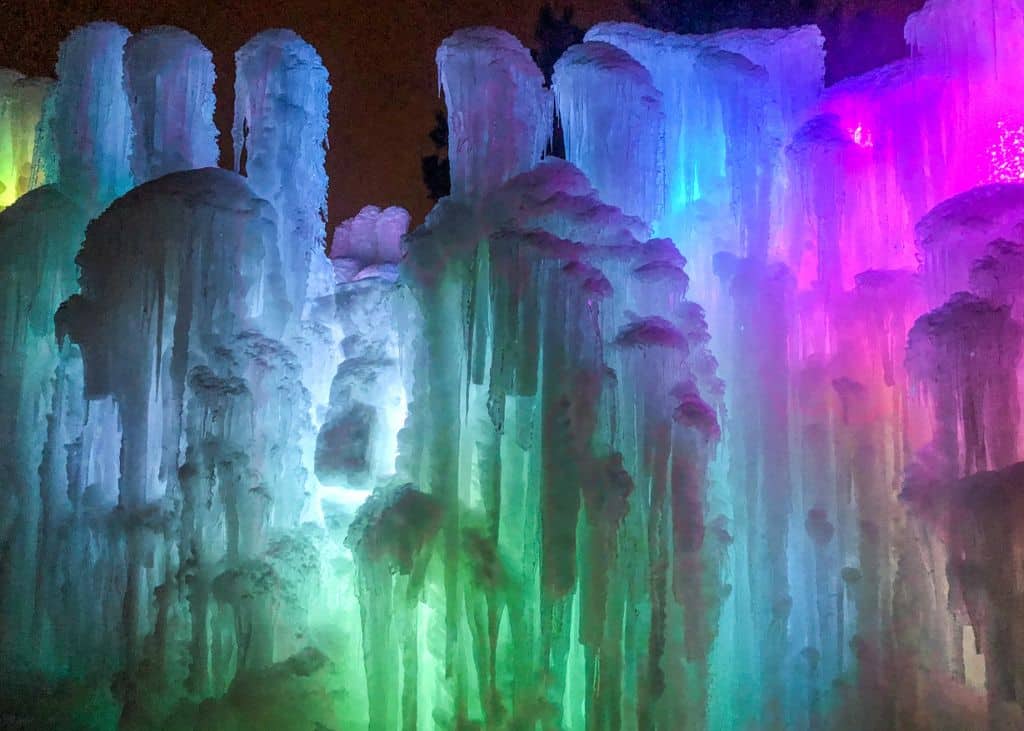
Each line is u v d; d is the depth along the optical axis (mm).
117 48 7840
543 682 5867
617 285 6367
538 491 6117
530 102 6941
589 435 5945
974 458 5844
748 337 6547
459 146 6871
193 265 6695
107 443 7105
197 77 7621
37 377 7328
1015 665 5527
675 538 5953
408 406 6453
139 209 6707
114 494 7039
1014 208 6039
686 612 5949
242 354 6496
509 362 6031
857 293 6465
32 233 7207
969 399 5836
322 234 7738
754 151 6891
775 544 6293
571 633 6195
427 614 6367
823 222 6691
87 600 6730
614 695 5828
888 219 6875
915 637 5984
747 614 6332
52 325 7246
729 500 6520
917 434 6262
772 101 7246
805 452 6473
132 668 6289
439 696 6203
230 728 5863
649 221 6871
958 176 6801
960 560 5691
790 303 6617
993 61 6805
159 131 7406
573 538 5867
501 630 6223
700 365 6379
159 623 6230
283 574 6191
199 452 6309
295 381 6629
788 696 6191
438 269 6355
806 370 6562
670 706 5922
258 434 6516
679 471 6008
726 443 6551
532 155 6980
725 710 6234
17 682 6586
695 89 7176
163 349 6797
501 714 5871
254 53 7539
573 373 6020
